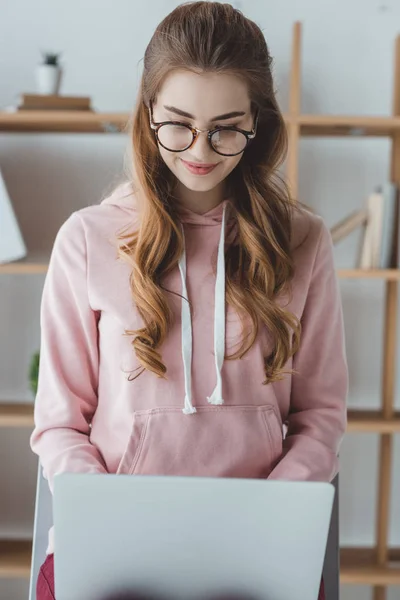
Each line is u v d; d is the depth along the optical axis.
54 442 1.29
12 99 2.39
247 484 0.95
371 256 2.23
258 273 1.30
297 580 1.01
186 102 1.14
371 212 2.23
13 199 2.43
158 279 1.28
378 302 2.46
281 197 1.36
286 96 2.38
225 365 1.27
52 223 2.43
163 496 0.95
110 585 1.02
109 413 1.31
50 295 1.35
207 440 1.27
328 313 1.40
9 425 2.39
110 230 1.33
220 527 0.98
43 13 2.37
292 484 0.95
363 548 2.47
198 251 1.32
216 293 1.29
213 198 1.34
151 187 1.28
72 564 1.00
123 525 0.97
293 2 2.36
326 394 1.40
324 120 2.13
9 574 2.26
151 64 1.19
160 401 1.27
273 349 1.29
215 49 1.13
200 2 1.21
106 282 1.30
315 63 2.38
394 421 2.26
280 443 1.32
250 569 1.01
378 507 2.37
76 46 2.38
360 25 2.37
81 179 2.42
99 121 2.12
